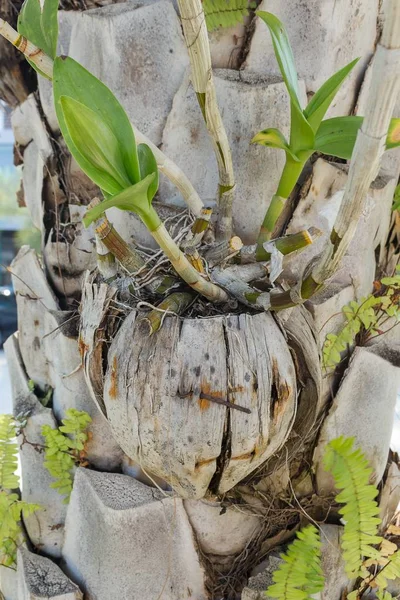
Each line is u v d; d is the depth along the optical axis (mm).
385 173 533
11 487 594
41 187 559
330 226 457
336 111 499
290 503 564
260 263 458
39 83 522
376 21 492
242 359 420
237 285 443
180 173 449
